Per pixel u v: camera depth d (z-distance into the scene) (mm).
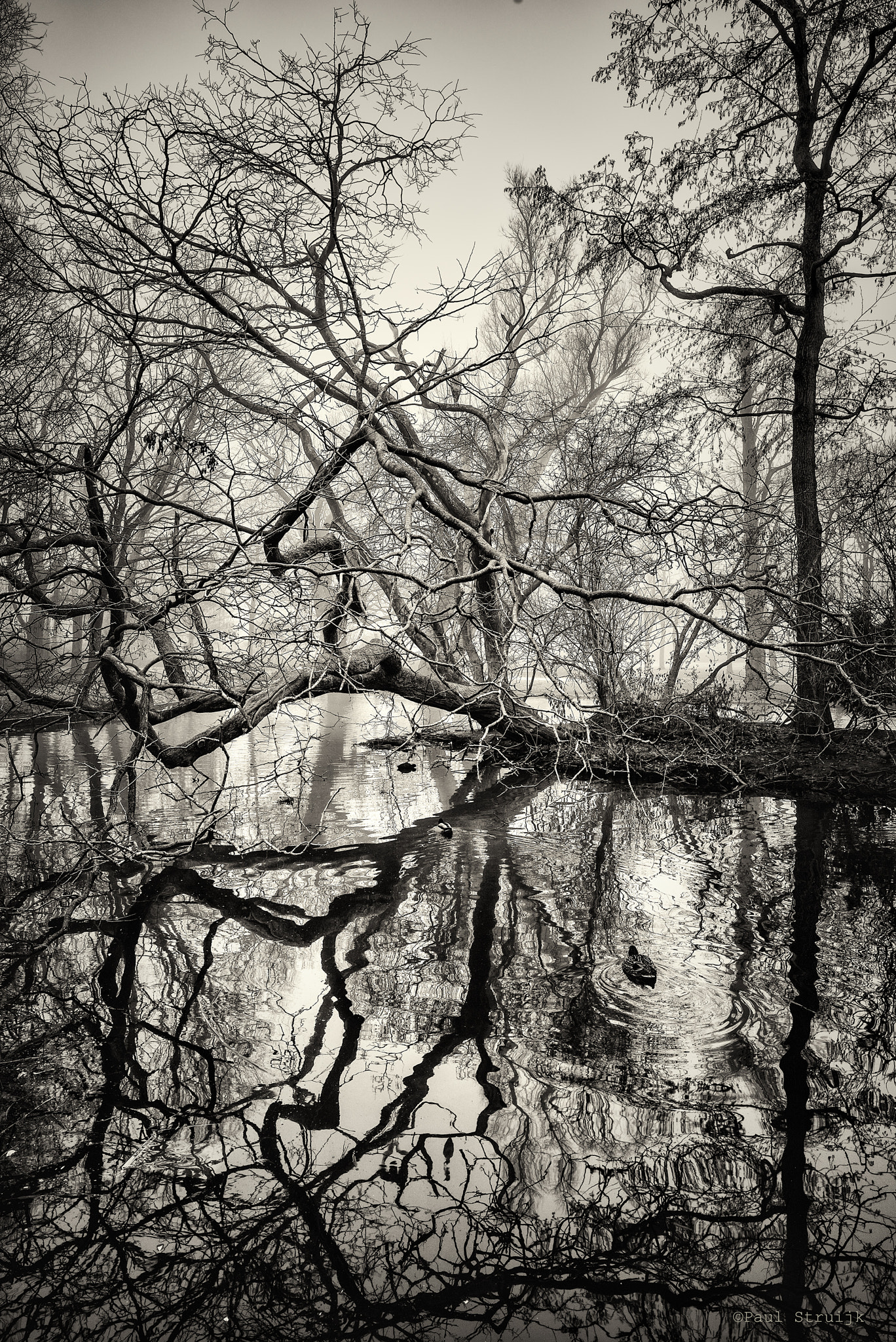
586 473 12133
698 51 13992
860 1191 3090
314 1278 2789
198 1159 3332
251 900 6270
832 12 13523
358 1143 3400
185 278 7824
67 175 7430
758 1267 2783
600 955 5160
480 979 4852
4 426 8289
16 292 8922
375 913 5973
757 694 15305
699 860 7113
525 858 7258
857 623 11758
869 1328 2541
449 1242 2908
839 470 15805
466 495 14164
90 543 7996
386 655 10328
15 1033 4297
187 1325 2615
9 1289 2752
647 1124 3469
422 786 10547
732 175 14312
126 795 8688
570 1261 2842
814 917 5691
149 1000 4652
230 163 7766
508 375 12039
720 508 9797
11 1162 3307
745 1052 4004
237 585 7609
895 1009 4383
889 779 10391
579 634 11688
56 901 6238
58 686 10289
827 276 13859
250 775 11094
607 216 13539
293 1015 4469
